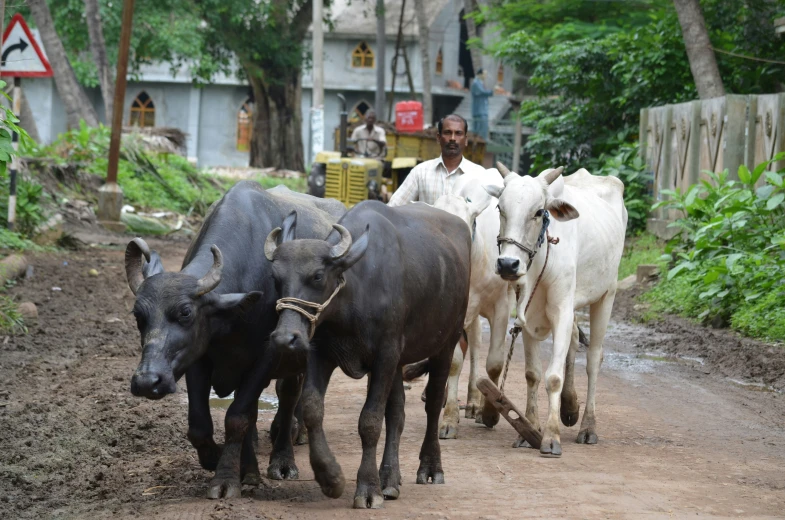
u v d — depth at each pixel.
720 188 16.25
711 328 14.45
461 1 59.22
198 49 39.66
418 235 6.93
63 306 14.34
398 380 6.79
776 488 7.23
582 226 8.97
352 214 6.54
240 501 6.44
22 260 16.22
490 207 9.27
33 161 24.50
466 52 64.00
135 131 33.69
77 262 18.44
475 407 9.74
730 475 7.59
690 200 16.48
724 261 14.71
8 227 18.75
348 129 25.97
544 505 6.57
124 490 6.88
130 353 11.80
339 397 10.36
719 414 9.87
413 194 10.33
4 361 10.90
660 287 17.00
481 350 13.36
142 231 25.39
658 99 24.58
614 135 25.70
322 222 8.04
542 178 8.22
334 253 6.00
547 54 26.94
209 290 6.36
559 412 8.63
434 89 55.78
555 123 26.81
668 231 20.30
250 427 7.00
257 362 6.91
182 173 31.64
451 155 10.14
